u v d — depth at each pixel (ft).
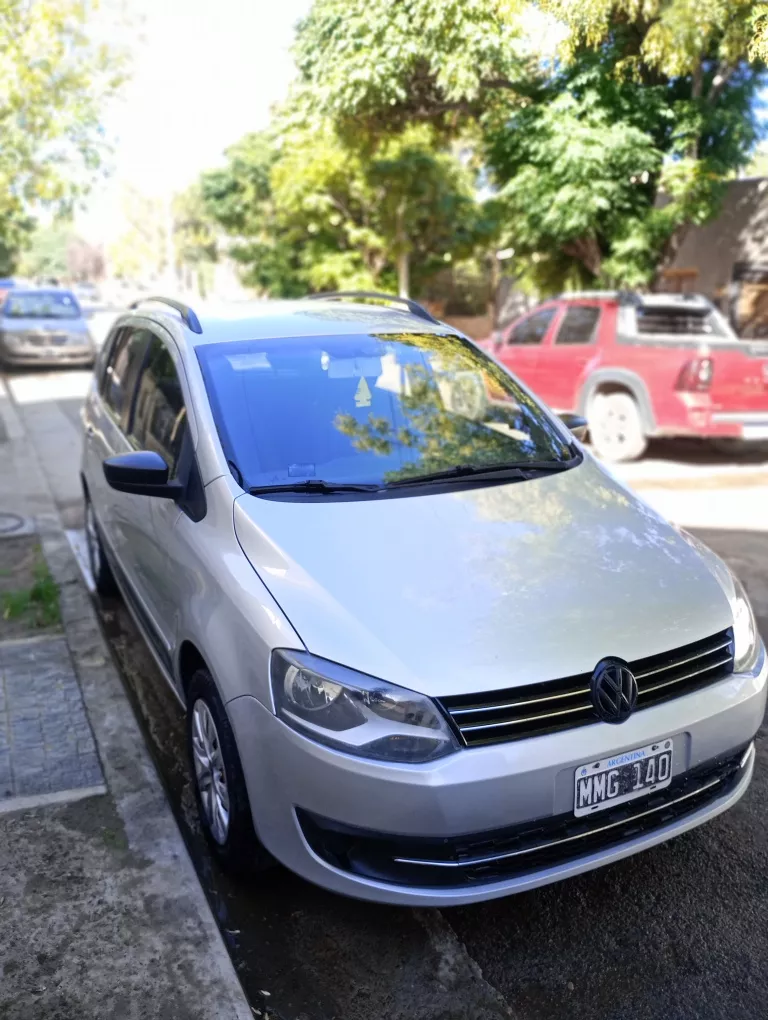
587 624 9.16
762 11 24.77
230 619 9.58
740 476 29.89
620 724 8.75
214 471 11.12
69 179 43.70
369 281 65.77
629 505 11.84
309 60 33.88
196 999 8.52
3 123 38.88
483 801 8.23
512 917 9.91
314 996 8.89
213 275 151.94
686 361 29.66
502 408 13.53
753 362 29.01
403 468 11.71
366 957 9.37
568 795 8.53
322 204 63.00
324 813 8.59
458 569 9.74
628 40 30.17
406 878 8.54
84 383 55.88
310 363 12.90
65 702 14.23
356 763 8.34
